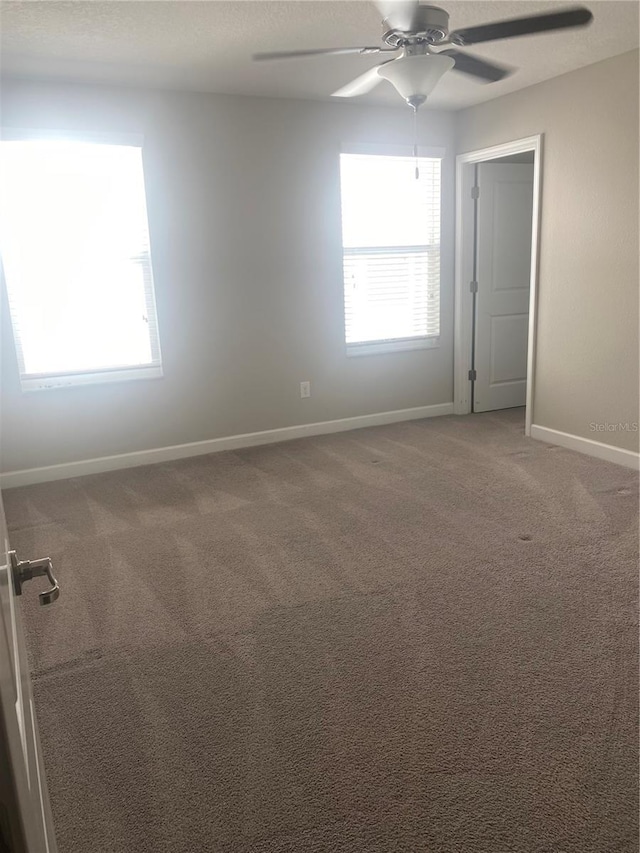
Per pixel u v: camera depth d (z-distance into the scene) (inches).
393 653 86.4
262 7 106.4
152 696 80.0
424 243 197.3
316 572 108.9
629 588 99.7
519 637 88.7
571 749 69.3
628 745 69.5
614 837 59.1
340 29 117.4
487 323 207.8
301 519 130.8
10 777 16.7
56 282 151.6
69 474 161.5
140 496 147.1
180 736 73.3
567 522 124.1
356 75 145.9
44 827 29.2
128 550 119.8
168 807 64.2
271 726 74.3
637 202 142.1
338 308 187.5
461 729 72.7
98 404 161.9
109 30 114.5
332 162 177.3
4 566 29.2
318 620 94.7
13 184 143.2
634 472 150.5
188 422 174.1
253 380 180.1
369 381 197.5
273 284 176.9
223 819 62.6
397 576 106.3
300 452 175.6
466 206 196.7
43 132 143.1
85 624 96.2
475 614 94.5
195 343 170.2
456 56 100.5
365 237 187.9
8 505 143.6
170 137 157.1
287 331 181.8
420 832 60.4
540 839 59.2
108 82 146.6
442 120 189.8
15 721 19.0
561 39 129.6
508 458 163.8
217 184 164.6
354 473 157.1
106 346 160.4
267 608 98.5
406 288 197.6
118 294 158.9
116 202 154.1
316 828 61.2
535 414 180.5
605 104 145.0
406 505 135.6
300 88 157.1
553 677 80.6
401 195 190.2
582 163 153.3
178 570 111.5
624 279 148.1
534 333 175.8
